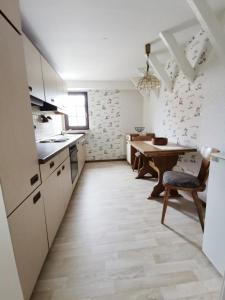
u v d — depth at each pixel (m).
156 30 2.06
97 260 1.39
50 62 3.00
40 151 1.65
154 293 1.11
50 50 2.52
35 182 1.20
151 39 2.27
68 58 2.84
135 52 2.67
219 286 1.14
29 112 1.16
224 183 1.10
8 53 0.91
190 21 1.89
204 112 2.15
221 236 1.16
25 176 1.05
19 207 0.96
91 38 2.19
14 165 0.93
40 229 1.25
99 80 4.33
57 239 1.65
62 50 2.53
